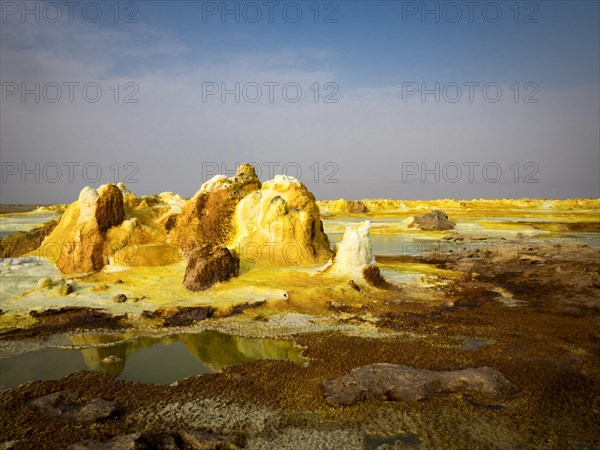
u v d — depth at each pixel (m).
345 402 8.53
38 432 7.48
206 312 14.05
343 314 14.28
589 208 69.69
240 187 22.55
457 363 10.47
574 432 7.62
